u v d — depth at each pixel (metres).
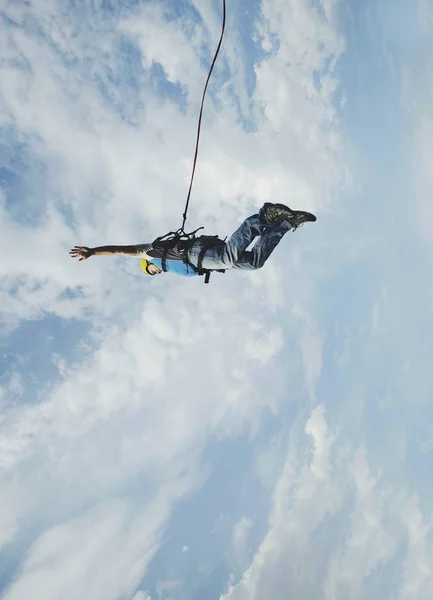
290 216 4.70
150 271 5.80
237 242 4.82
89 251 5.24
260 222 4.70
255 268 4.96
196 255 5.23
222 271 5.43
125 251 5.34
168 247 5.36
